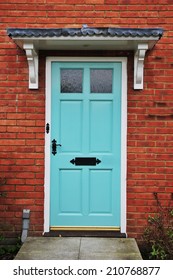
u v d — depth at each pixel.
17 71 4.88
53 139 4.92
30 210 4.88
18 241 4.81
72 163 4.93
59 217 4.93
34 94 4.88
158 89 4.85
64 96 4.91
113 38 4.29
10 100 4.88
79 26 4.85
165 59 4.86
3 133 4.88
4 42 4.87
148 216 4.86
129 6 4.84
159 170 4.86
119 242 4.49
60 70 4.92
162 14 4.85
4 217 4.88
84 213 4.94
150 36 4.25
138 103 4.87
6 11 4.86
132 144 4.88
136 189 4.87
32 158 4.89
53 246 4.36
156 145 4.86
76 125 4.93
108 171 4.93
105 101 4.92
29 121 4.89
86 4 4.85
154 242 4.63
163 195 4.86
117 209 4.92
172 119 4.86
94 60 4.88
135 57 4.75
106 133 4.93
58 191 4.93
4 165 4.88
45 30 4.27
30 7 4.86
